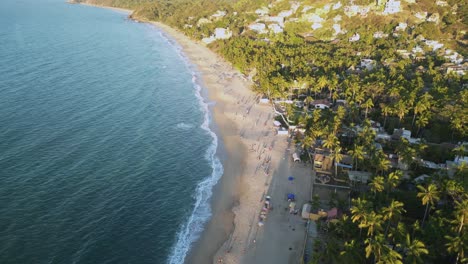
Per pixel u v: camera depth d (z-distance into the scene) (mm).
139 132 131375
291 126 135375
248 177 106625
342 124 127188
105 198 94812
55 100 153125
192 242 82438
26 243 78500
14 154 110312
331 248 69438
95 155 113812
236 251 79750
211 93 175000
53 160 109125
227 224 88125
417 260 62375
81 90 166875
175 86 181875
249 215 90938
